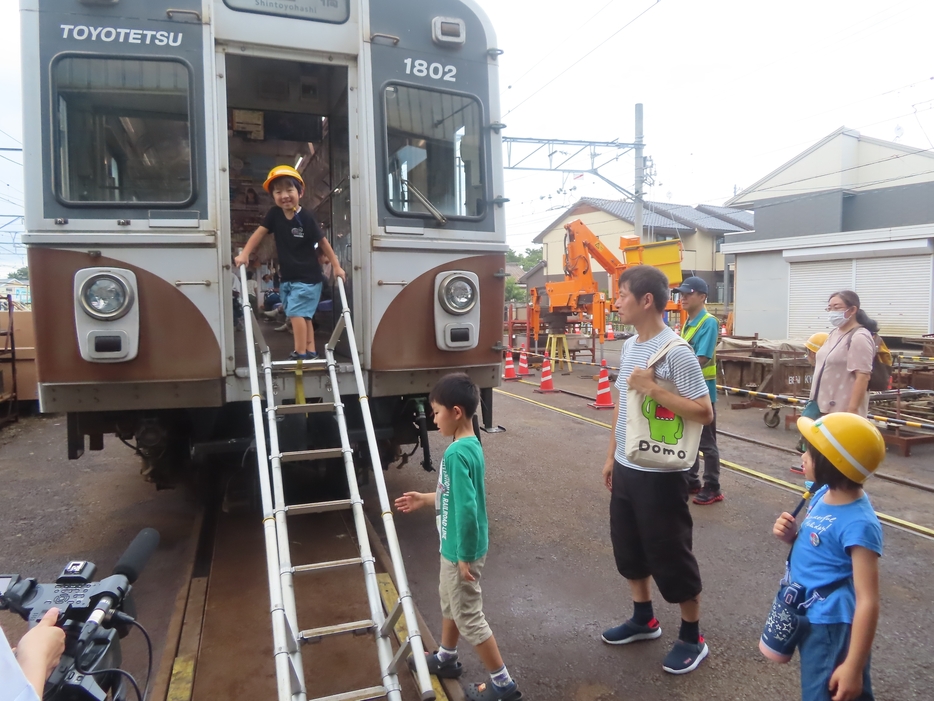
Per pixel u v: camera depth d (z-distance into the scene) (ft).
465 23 14.97
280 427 13.67
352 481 10.84
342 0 14.16
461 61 14.97
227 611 11.58
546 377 38.81
